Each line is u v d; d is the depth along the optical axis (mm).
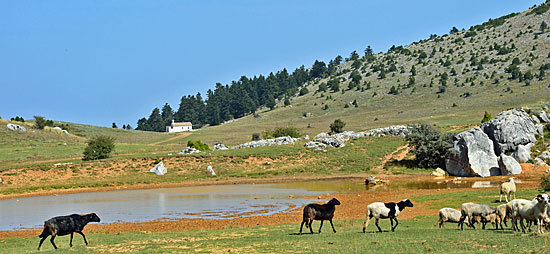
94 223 38531
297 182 71188
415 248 19906
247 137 159875
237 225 35312
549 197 22625
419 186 59969
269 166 82750
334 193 56156
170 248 22875
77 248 23562
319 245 21891
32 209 48281
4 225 39094
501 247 19109
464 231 24281
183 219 39844
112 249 23016
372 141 96875
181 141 159125
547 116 79125
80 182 71000
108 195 60125
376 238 23125
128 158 83438
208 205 48312
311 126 179000
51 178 72438
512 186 38469
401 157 85438
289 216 39500
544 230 22781
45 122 157625
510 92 182375
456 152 71688
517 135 70750
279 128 119625
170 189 66125
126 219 40406
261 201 50625
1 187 66938
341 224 31094
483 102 173375
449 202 40812
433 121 143250
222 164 83188
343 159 85500
